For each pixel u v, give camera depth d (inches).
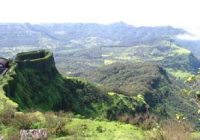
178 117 1224.8
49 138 2137.1
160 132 1943.9
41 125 2362.2
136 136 2321.6
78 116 3368.6
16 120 2381.9
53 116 2642.7
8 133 2167.8
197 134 1915.6
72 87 7347.4
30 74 6008.9
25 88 5477.4
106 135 2319.1
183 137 1817.2
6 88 4672.7
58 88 6628.9
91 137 2233.0
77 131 2331.4
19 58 6412.4
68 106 6481.3
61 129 2289.6
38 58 6889.8
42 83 6200.8
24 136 2090.3
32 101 5359.3
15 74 5378.9
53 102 6033.5
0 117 2433.6
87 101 7426.2
